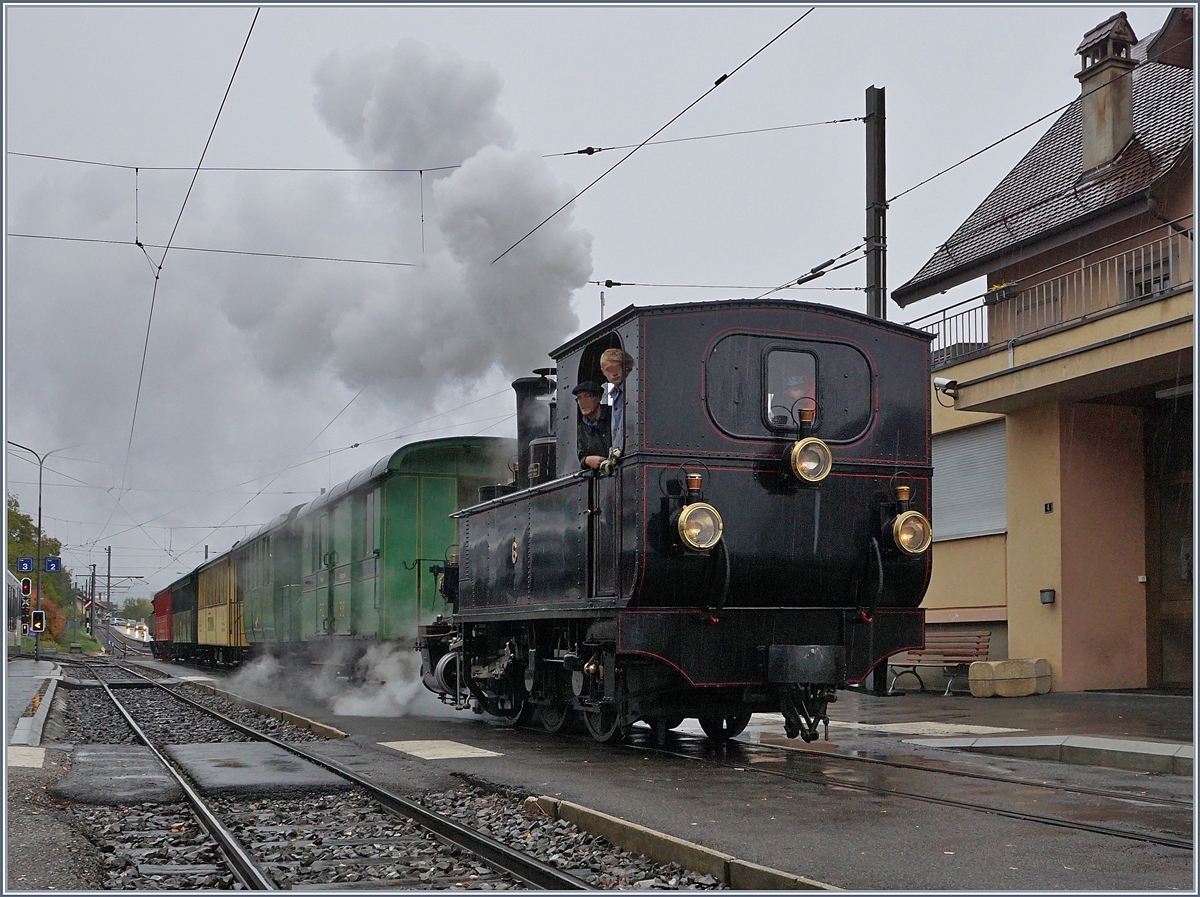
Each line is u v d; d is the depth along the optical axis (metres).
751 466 9.43
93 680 28.64
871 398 9.98
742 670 9.36
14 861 6.40
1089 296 16.77
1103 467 16.73
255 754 11.27
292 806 8.29
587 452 10.44
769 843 6.16
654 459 9.16
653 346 9.31
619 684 9.73
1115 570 16.64
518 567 11.72
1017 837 6.27
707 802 7.43
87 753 11.52
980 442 18.59
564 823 7.05
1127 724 11.66
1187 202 14.81
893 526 9.62
